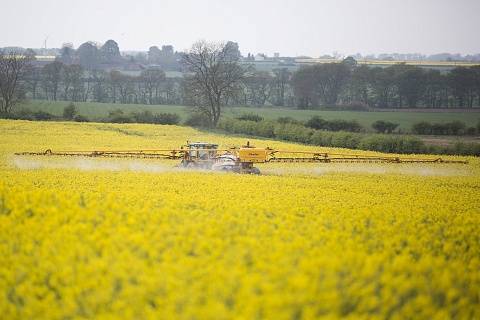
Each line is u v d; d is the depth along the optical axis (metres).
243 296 25.92
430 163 128.88
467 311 28.67
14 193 50.78
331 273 28.47
